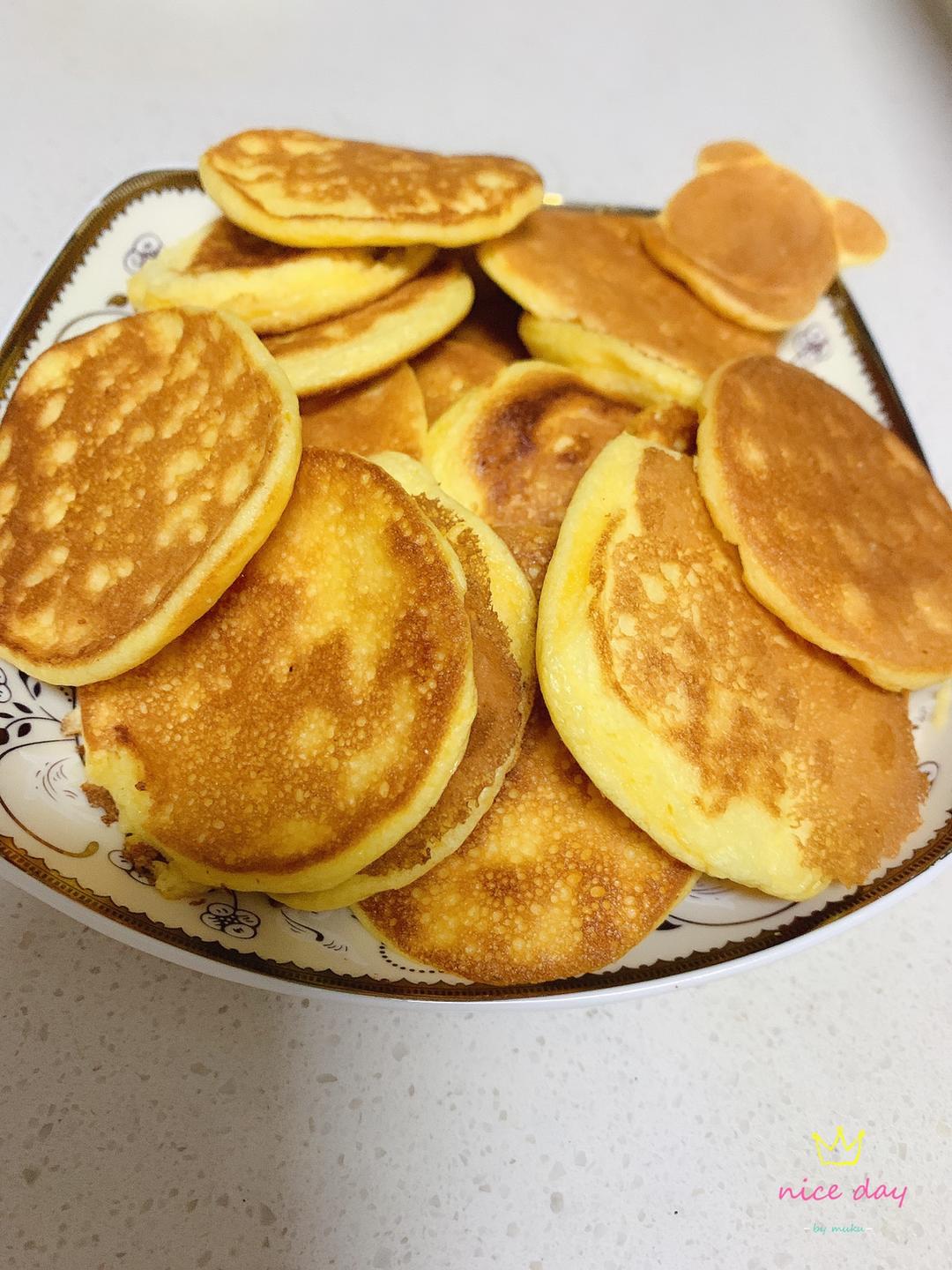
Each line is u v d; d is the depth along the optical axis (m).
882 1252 0.17
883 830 0.19
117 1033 0.17
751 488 0.20
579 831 0.18
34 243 0.28
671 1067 0.19
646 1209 0.17
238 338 0.19
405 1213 0.17
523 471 0.22
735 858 0.17
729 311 0.26
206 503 0.18
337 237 0.21
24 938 0.18
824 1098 0.19
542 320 0.24
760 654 0.19
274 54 0.37
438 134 0.36
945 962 0.20
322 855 0.16
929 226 0.37
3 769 0.17
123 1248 0.16
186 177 0.25
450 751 0.16
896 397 0.26
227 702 0.18
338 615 0.18
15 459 0.20
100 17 0.36
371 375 0.22
